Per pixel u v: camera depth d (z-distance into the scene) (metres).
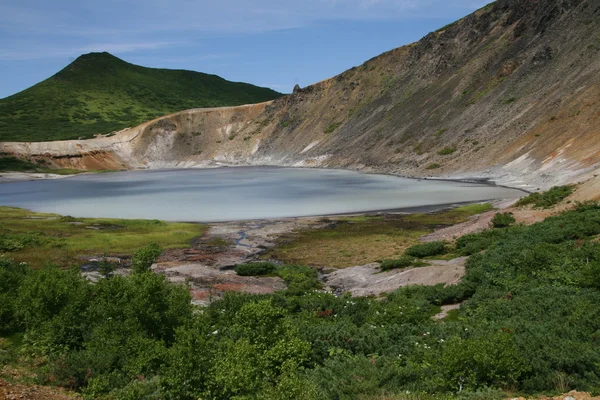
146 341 14.51
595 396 9.70
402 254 39.22
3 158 152.38
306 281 32.16
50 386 12.74
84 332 16.30
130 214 67.94
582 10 119.25
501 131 102.62
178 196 86.75
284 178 115.94
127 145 193.25
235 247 46.12
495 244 31.22
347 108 179.12
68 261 39.31
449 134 118.06
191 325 16.45
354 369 12.37
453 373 11.38
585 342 12.59
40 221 57.25
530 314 16.30
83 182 124.38
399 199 72.94
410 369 12.23
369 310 20.91
